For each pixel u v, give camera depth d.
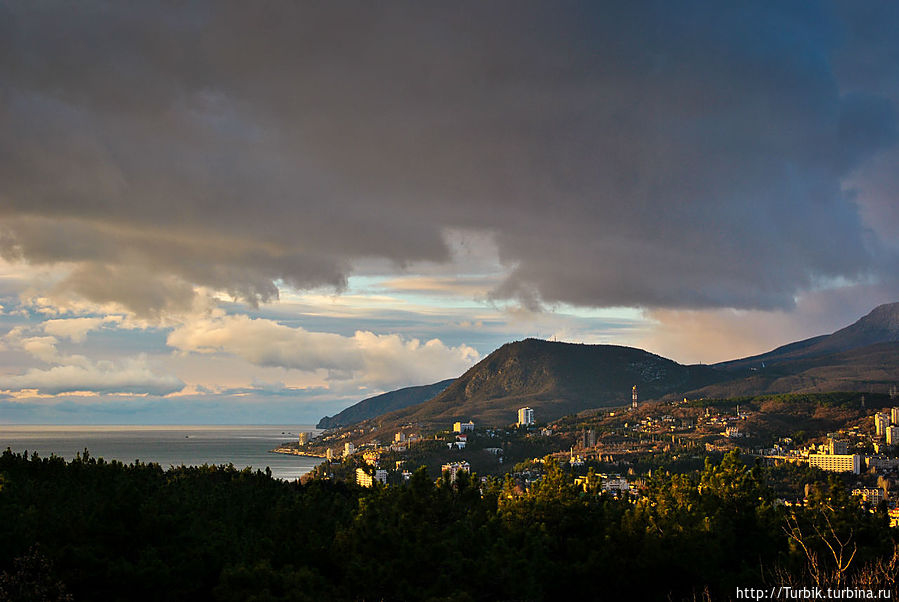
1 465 50.75
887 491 166.12
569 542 44.34
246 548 38.62
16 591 30.23
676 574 41.25
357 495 53.25
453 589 35.59
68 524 35.06
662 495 47.78
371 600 35.59
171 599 33.91
